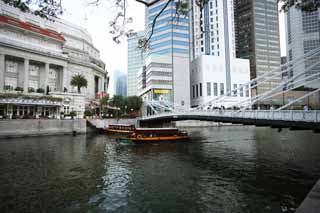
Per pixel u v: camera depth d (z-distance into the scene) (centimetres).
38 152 2606
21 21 6100
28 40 5809
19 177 1623
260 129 6512
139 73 10181
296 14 4078
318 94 6775
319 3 891
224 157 2430
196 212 1092
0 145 3059
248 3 12050
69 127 4659
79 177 1642
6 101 4378
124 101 7212
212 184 1498
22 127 4000
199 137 4381
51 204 1177
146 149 2981
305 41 4022
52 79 6438
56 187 1427
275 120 2017
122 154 2594
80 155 2488
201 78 8444
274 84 10831
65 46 6981
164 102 6694
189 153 2683
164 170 1862
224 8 9519
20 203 1190
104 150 2847
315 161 2133
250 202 1199
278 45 12012
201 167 1969
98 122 5300
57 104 5200
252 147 3105
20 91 5362
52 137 4138
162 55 7619
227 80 8706
